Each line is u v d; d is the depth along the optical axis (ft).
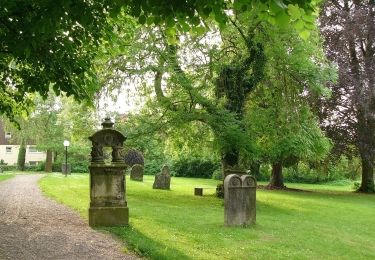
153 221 42.09
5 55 29.89
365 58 107.86
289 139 83.76
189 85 67.77
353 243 40.16
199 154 83.87
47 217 40.63
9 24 23.67
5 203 51.34
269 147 83.41
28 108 39.47
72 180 101.91
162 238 33.81
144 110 75.77
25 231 33.09
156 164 169.68
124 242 30.99
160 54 66.49
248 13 17.58
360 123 106.83
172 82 70.59
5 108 37.96
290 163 113.80
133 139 72.28
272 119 74.74
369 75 103.71
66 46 27.61
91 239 31.42
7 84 35.32
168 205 59.62
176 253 29.01
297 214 59.00
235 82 71.72
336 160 115.44
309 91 93.71
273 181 116.78
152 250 28.58
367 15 105.29
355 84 103.50
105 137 38.09
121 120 75.05
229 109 72.08
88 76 34.45
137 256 27.53
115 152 38.24
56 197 59.31
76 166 177.17
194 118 69.15
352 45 111.86
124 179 38.01
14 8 22.84
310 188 131.64
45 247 28.32
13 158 238.89
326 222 52.75
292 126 77.71
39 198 57.72
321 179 164.04
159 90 73.15
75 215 42.42
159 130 73.15
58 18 18.69
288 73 74.38
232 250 32.50
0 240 29.48
